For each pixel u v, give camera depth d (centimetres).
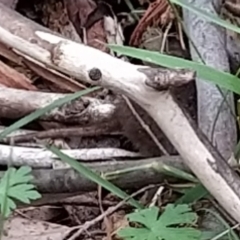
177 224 48
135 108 53
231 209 46
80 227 51
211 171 46
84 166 49
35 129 58
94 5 66
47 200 52
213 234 48
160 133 53
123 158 55
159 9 65
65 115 56
